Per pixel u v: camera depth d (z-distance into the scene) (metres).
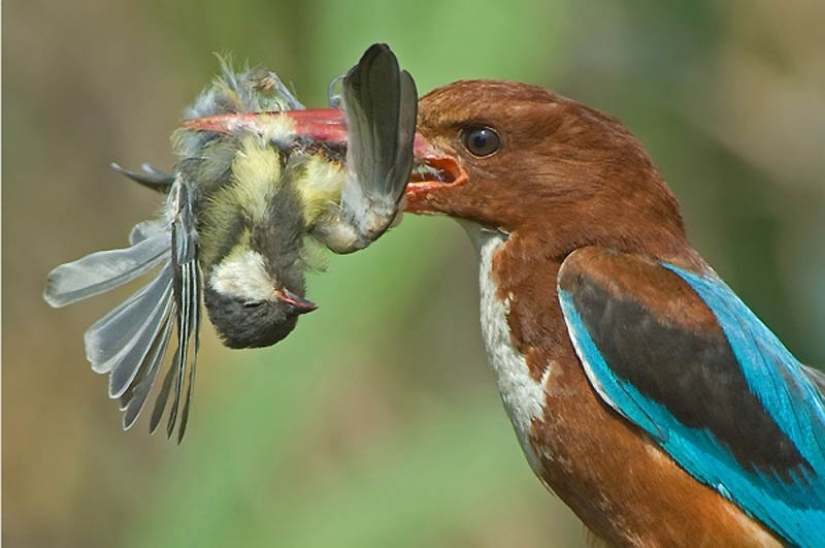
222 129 9.35
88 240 15.57
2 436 15.12
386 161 9.05
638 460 10.03
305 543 11.71
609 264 10.23
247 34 14.19
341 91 9.51
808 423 10.29
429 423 12.62
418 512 11.97
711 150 14.99
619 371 10.00
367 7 11.67
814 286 14.80
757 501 10.09
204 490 11.63
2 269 15.33
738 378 10.14
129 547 12.73
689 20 14.95
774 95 14.95
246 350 12.21
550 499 13.43
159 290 8.83
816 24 14.88
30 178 15.48
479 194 10.41
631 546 10.20
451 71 11.57
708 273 10.52
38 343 15.31
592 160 10.38
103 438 15.26
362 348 13.68
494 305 10.40
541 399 10.18
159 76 15.40
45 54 15.53
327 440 13.67
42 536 15.06
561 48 13.95
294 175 9.30
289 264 9.24
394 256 11.50
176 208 8.84
